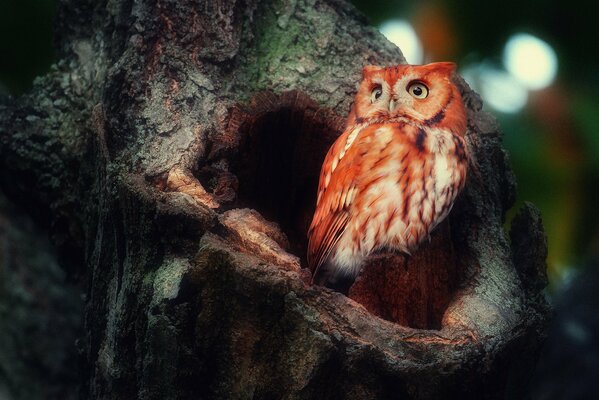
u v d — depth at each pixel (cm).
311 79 1061
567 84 1292
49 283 1262
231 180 912
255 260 763
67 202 1027
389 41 1121
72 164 1020
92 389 929
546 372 1264
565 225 1273
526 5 1268
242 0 1038
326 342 741
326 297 780
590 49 1287
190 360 768
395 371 761
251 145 1021
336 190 1005
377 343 775
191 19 991
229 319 766
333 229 1005
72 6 1076
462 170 1005
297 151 1073
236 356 767
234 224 816
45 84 1061
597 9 1260
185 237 807
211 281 764
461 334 816
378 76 1051
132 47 950
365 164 1000
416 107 1032
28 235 1273
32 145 1026
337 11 1119
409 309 927
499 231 977
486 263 945
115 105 934
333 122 1050
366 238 995
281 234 829
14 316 1223
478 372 798
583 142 1257
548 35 1293
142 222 818
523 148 1258
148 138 910
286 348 757
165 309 771
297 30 1080
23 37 1298
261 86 1034
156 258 815
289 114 1035
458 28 1287
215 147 927
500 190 1042
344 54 1085
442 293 947
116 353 839
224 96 984
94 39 1060
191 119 936
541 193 1265
